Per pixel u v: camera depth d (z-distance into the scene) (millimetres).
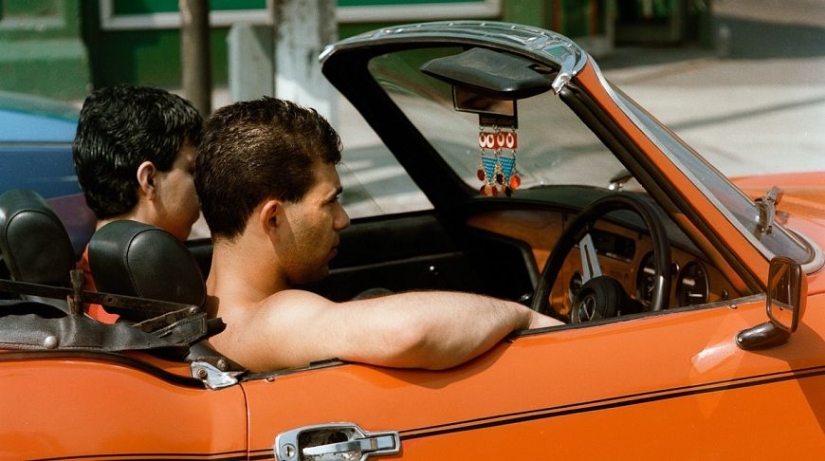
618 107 2281
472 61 2461
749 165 8297
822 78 12086
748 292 2398
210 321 2145
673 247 2729
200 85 6723
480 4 12633
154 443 1888
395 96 3400
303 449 1972
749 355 2275
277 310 2256
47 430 1829
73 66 11578
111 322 2557
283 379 2070
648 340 2266
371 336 2072
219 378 2055
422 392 2078
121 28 11852
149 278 2203
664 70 12922
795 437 2256
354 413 2023
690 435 2195
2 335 1983
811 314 2375
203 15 6660
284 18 7199
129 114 2541
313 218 2357
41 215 2322
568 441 2129
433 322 2062
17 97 5102
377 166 5738
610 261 3035
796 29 15531
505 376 2145
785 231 2586
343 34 12336
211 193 2350
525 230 3490
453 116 3221
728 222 2357
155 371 2010
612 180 2910
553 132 2715
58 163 4508
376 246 3557
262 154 2293
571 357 2203
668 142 2377
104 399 1892
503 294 3664
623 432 2162
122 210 2580
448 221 3674
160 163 2566
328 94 7191
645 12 14617
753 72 12602
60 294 2062
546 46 2359
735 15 16688
